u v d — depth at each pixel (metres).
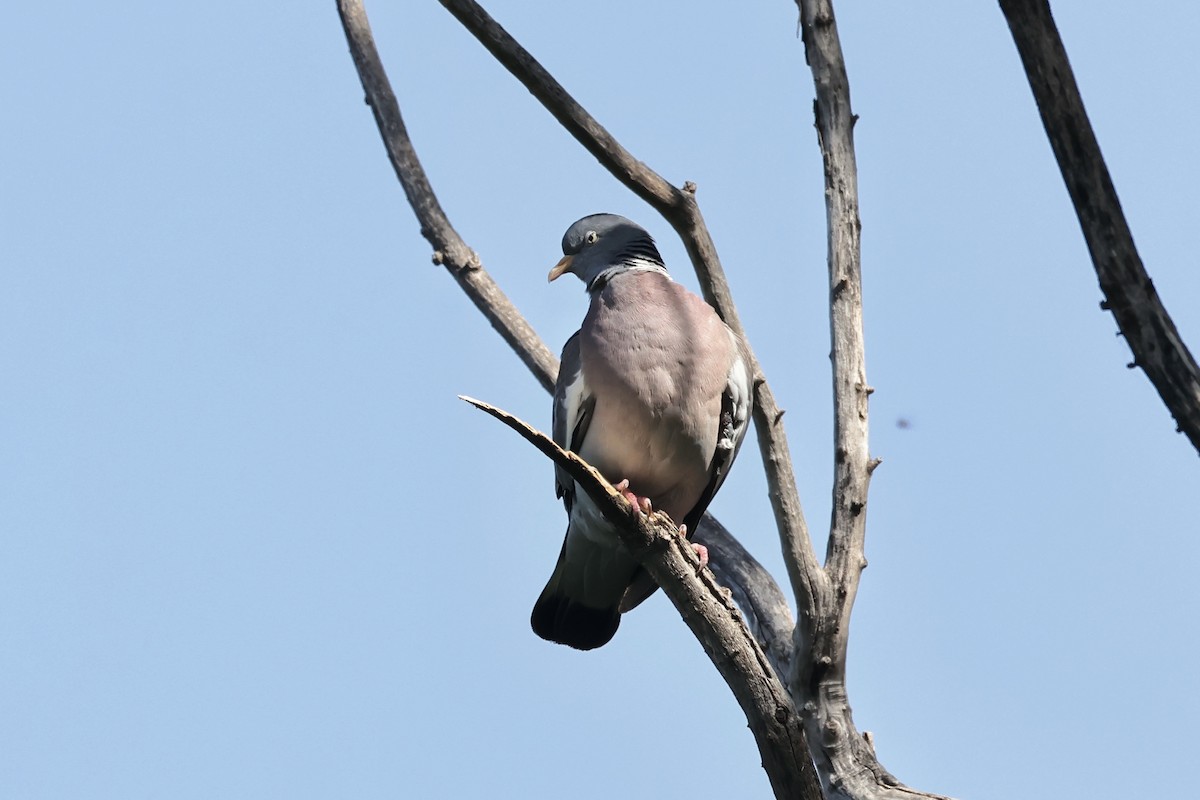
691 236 10.16
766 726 8.20
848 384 9.42
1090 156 7.46
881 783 9.45
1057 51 7.48
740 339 10.72
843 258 9.48
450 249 12.44
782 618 10.82
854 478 9.41
